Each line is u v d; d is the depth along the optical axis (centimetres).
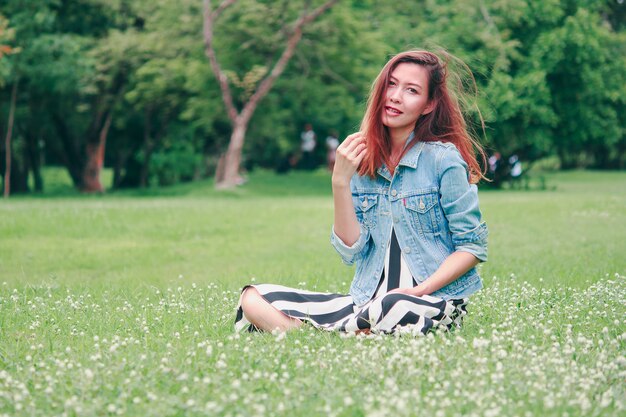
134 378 361
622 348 430
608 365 376
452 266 445
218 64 2762
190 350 420
